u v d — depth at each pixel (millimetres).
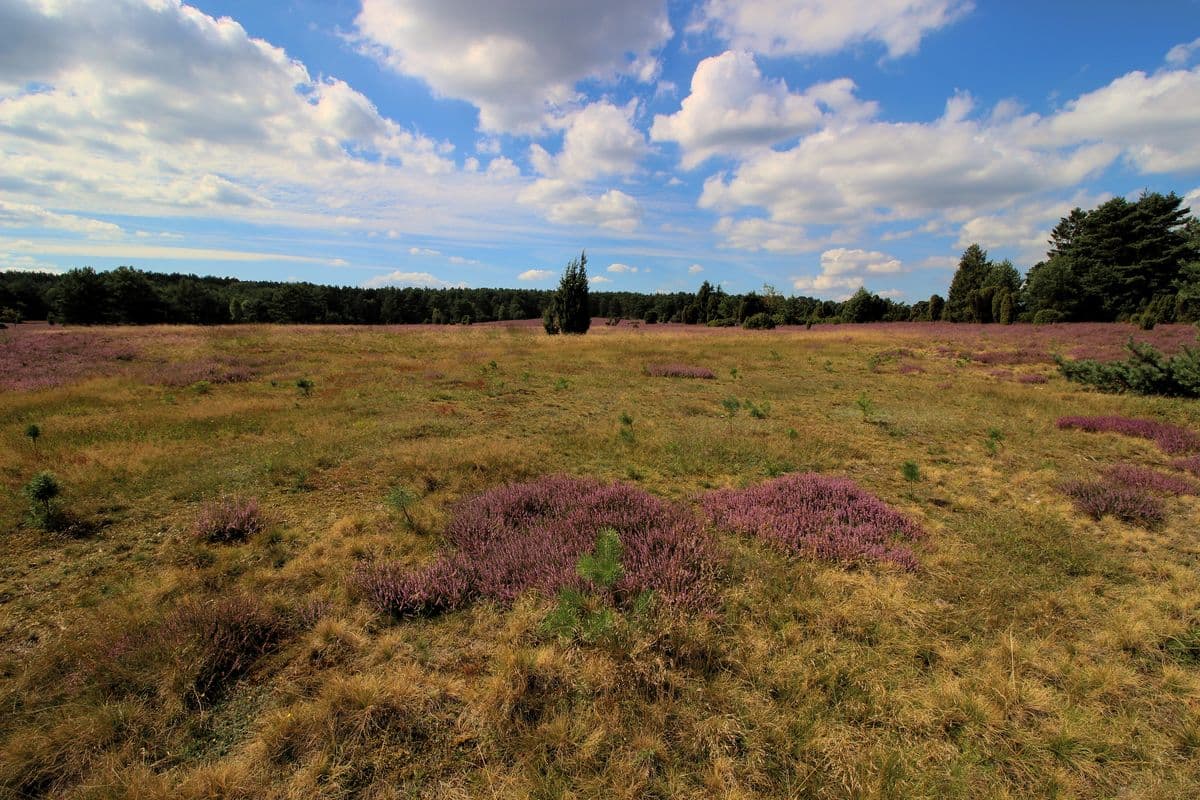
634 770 2238
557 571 3631
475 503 4961
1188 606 3445
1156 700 2682
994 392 12203
